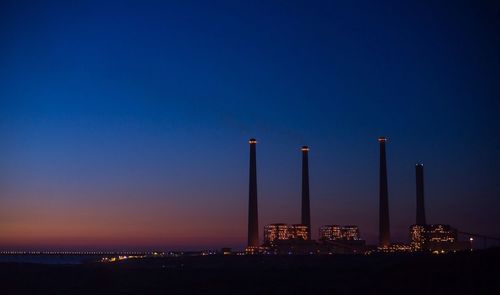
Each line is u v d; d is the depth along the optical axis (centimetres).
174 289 8194
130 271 10944
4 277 9225
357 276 8444
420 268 8106
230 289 7950
